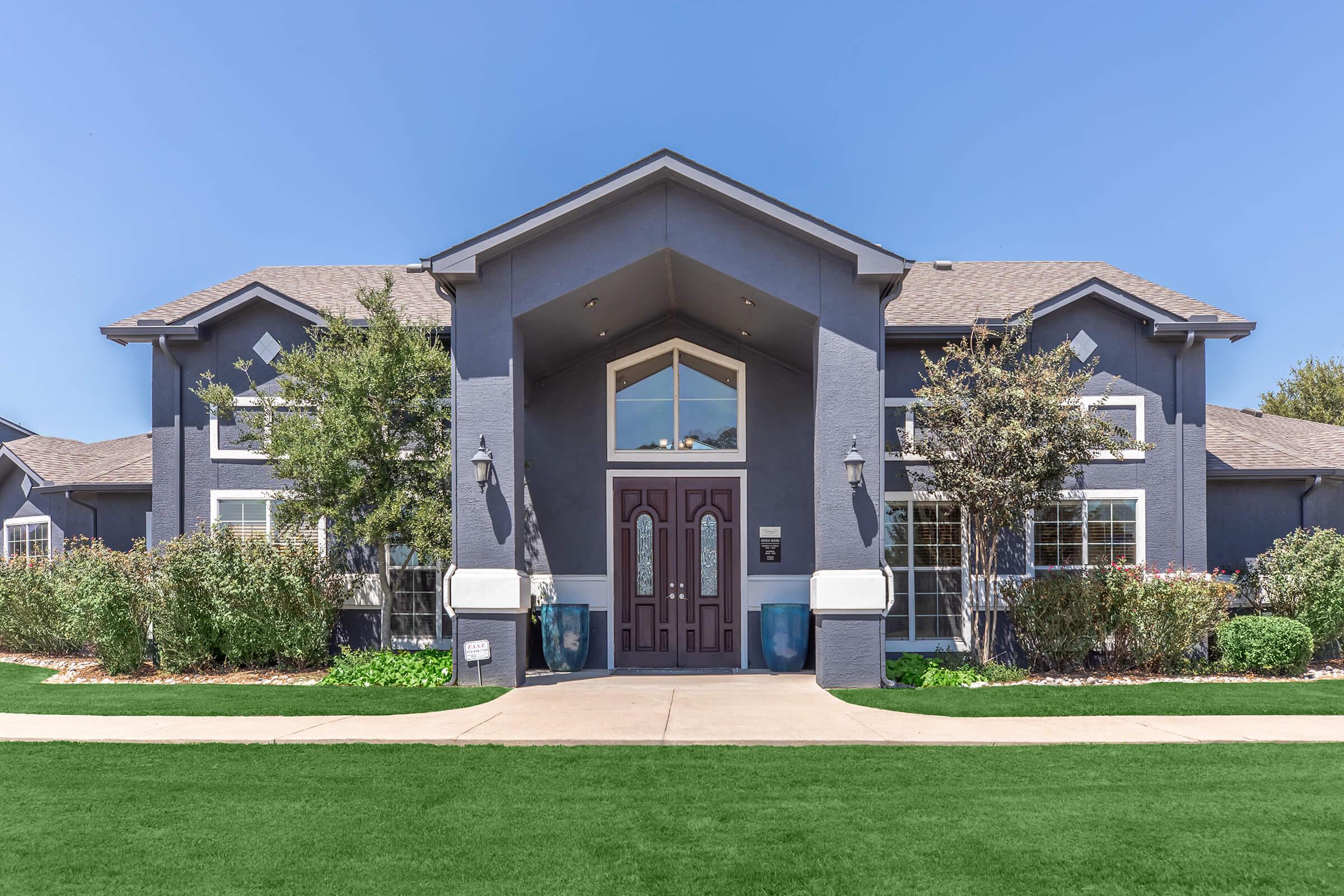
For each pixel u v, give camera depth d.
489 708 9.74
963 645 12.98
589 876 5.09
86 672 12.41
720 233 11.24
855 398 11.15
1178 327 12.95
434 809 6.28
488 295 11.32
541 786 6.81
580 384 13.88
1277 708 9.64
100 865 5.28
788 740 8.13
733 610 13.55
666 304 13.35
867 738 8.23
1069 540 13.14
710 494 13.74
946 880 5.01
